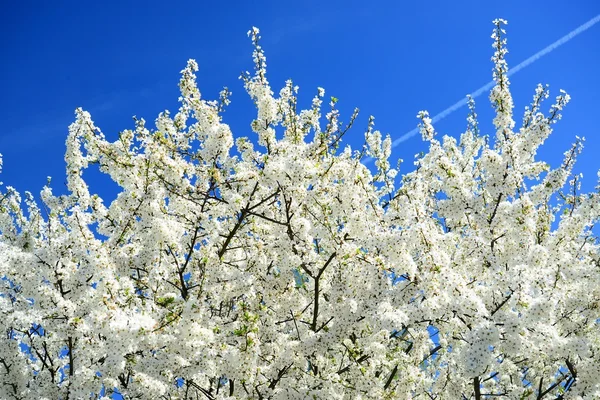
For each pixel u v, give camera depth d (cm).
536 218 985
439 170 912
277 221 950
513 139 934
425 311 743
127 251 925
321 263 981
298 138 1050
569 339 795
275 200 1001
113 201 1002
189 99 969
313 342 820
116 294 735
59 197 1052
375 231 877
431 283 748
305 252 950
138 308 855
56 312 769
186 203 984
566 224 946
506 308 813
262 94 985
